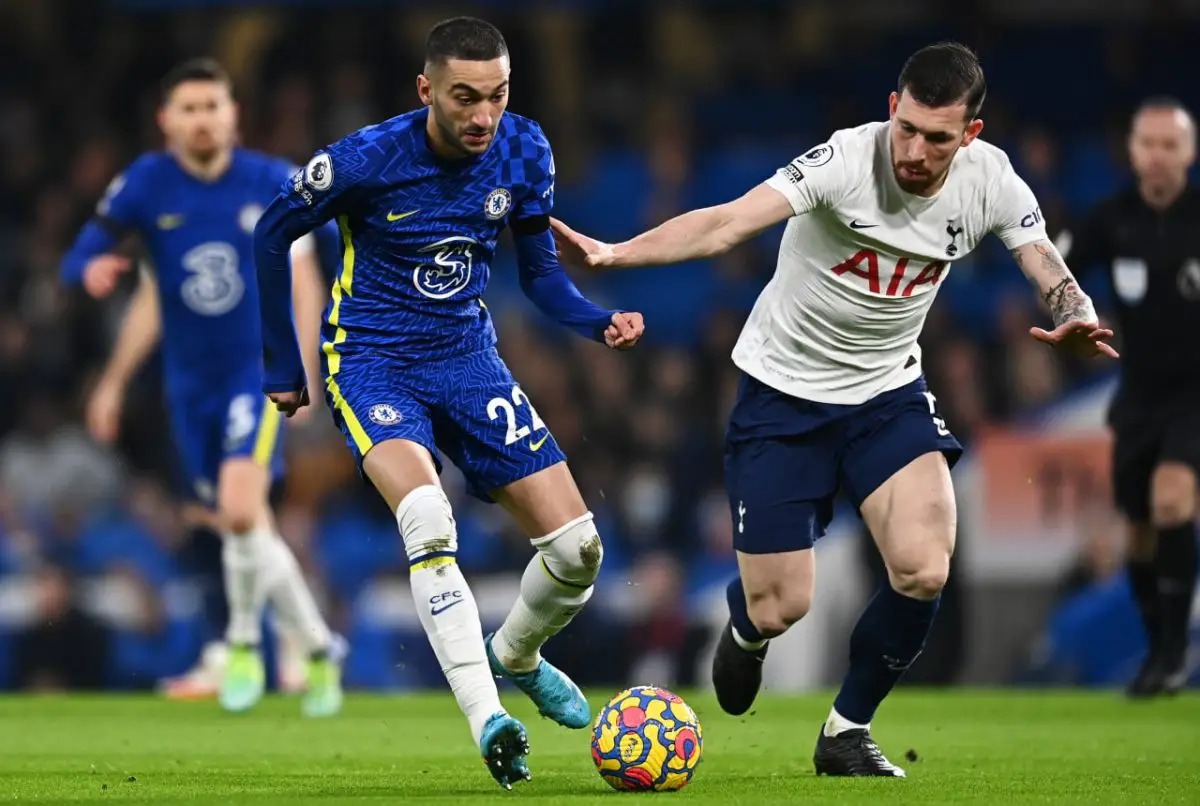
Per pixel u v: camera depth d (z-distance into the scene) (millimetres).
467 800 17000
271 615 39031
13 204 63594
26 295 57531
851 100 67375
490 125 18438
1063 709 31875
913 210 19609
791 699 35250
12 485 47312
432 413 19891
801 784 18797
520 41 67000
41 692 43156
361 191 18969
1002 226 20047
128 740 25812
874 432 20375
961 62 18641
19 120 65500
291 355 19812
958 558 42406
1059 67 68250
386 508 47062
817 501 20781
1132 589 34656
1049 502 42375
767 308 21000
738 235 19203
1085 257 33656
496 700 17781
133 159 64125
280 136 63375
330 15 66188
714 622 44031
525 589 20328
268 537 31047
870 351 20406
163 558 45875
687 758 17859
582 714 21531
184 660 43625
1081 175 65125
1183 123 32500
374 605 44625
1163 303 32875
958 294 59469
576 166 66250
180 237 31891
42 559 44906
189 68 31828
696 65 69125
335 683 31188
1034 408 51219
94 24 67562
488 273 20047
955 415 49031
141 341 34750
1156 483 33031
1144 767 21312
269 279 19438
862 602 42594
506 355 52781
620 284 62219
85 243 32031
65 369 54344
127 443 50625
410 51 65812
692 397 51438
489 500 20266
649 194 65062
